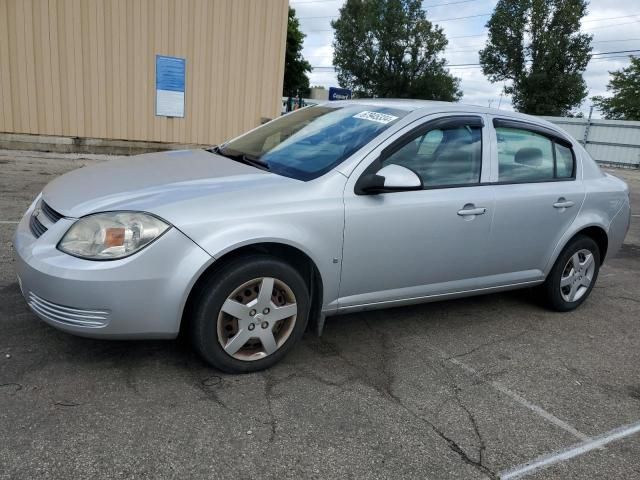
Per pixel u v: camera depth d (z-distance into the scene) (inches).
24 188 308.3
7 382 113.0
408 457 102.0
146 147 478.9
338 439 105.1
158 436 100.8
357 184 132.0
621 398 131.3
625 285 229.0
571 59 1915.6
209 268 117.3
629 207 195.2
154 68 465.1
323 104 173.6
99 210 112.9
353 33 2313.0
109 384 115.9
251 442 101.7
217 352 120.0
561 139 177.9
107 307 108.7
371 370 133.1
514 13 1971.0
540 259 171.6
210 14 471.5
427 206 140.9
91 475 89.7
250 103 505.7
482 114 158.7
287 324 128.3
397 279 142.2
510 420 117.6
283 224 121.1
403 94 2315.5
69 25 434.3
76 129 455.2
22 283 116.1
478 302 188.9
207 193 119.4
